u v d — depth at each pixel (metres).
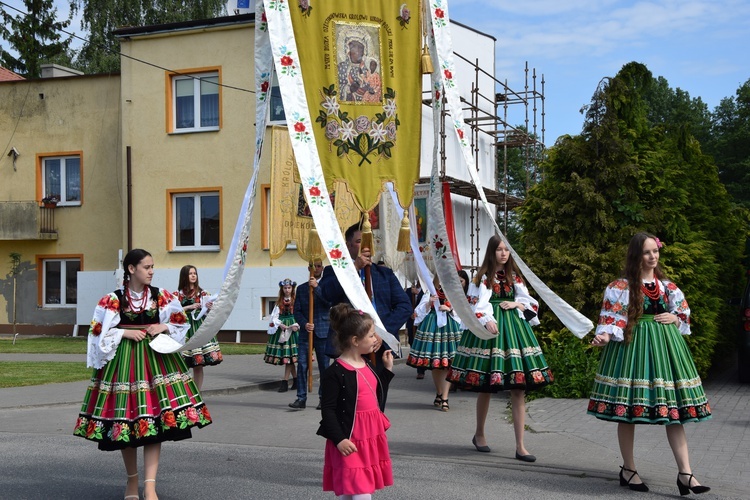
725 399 10.61
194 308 10.91
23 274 25.16
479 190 6.36
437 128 6.25
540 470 6.76
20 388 11.95
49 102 24.84
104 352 5.50
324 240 5.48
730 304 13.42
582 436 8.16
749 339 12.03
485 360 7.34
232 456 7.48
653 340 5.96
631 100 11.56
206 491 6.19
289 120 5.69
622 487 6.16
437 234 6.25
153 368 5.64
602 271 10.96
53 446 7.90
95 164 24.41
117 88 24.19
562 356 10.94
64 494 6.10
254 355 17.94
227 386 12.25
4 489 6.24
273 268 21.09
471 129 24.05
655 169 11.30
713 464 6.88
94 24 38.62
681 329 6.11
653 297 6.03
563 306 6.38
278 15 5.81
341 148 6.01
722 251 13.32
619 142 11.16
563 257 11.12
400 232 6.32
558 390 10.77
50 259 25.08
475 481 6.38
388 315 7.03
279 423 9.34
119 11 38.78
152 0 38.78
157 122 22.33
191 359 11.12
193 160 22.02
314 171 5.65
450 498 5.88
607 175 11.19
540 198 11.62
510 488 6.16
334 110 5.99
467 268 24.52
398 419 9.58
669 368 5.92
